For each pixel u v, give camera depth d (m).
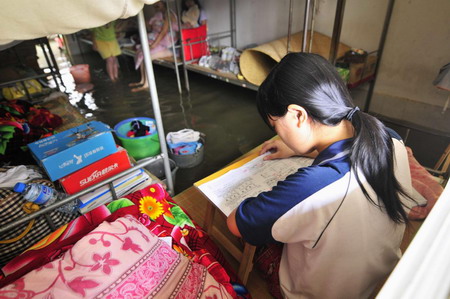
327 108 0.62
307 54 0.64
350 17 2.80
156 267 0.80
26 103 2.27
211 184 1.00
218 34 3.95
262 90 0.68
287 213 0.65
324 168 0.63
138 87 4.11
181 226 1.14
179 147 2.29
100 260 0.75
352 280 0.70
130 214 1.05
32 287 0.67
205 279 0.85
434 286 0.31
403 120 2.71
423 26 2.36
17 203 1.04
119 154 1.30
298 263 0.77
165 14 3.97
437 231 0.37
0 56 3.17
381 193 0.62
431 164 1.91
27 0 0.63
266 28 3.64
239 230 0.75
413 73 2.54
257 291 1.08
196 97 3.67
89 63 5.50
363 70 2.55
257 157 1.14
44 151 1.16
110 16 0.79
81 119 2.36
